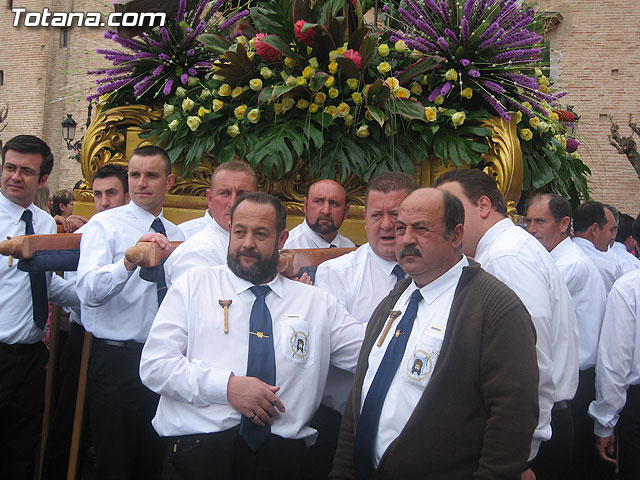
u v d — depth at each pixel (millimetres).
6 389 3369
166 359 2316
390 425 2107
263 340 2348
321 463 2801
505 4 3555
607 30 13586
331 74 3457
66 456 4035
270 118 3547
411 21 3547
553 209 3777
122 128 3883
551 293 2482
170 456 2334
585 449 3951
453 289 2133
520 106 3543
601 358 3416
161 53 3771
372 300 2895
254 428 2252
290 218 3533
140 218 3312
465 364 1982
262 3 3709
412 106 3357
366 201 2891
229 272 2463
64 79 17234
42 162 3596
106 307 3160
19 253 2875
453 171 2684
